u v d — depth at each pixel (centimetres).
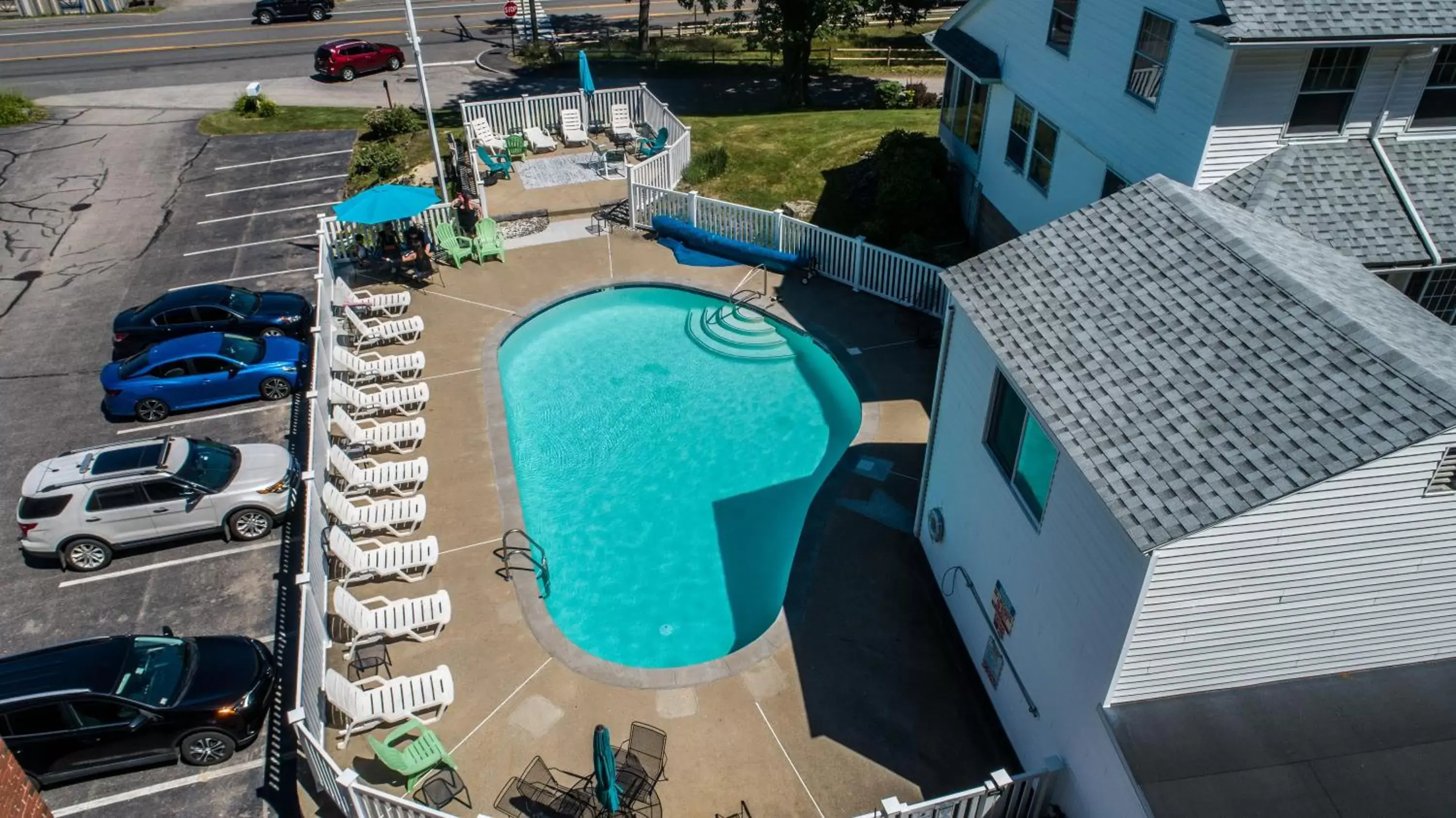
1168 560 867
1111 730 950
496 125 3244
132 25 4984
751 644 1405
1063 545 1053
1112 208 1279
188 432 1938
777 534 1697
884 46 4906
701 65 4441
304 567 1410
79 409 2012
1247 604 920
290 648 1457
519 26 5034
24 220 2834
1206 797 888
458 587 1516
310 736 1119
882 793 1191
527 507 1744
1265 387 934
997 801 1094
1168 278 1127
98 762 1249
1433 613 972
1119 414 995
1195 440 923
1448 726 958
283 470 1688
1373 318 1028
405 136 3466
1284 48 1413
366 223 2302
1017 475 1193
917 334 2186
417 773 1191
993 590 1275
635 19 5241
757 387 2083
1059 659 1080
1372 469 836
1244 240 1121
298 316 2186
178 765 1291
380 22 5084
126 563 1630
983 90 2445
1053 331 1147
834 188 2916
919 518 1581
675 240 2609
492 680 1351
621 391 2073
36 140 3409
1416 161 1574
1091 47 1867
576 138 3209
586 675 1359
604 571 1614
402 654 1394
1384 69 1519
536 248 2597
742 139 3288
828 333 2186
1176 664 957
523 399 2044
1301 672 1001
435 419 1923
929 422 1738
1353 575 918
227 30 4900
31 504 1559
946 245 2578
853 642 1409
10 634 1490
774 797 1184
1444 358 966
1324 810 879
